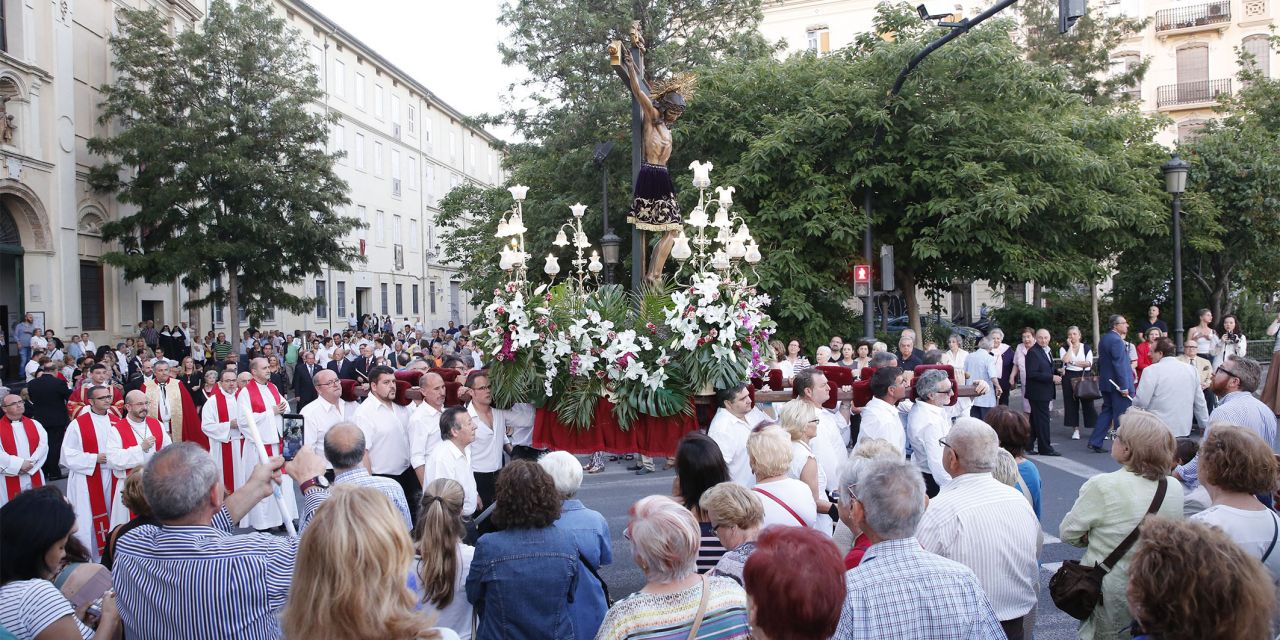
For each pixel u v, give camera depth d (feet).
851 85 52.44
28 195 65.26
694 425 20.07
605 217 55.01
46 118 67.87
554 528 12.21
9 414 26.45
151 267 70.69
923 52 38.93
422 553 12.72
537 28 67.92
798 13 126.31
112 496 26.03
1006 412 15.51
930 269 58.80
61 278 68.74
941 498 11.67
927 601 8.89
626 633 9.04
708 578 9.51
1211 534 7.81
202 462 9.66
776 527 8.17
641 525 9.39
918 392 19.33
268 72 74.64
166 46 72.84
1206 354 46.03
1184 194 63.67
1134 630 9.61
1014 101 53.01
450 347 62.13
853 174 51.34
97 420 25.84
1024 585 11.34
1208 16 113.60
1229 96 84.38
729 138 54.13
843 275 57.11
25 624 9.73
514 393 19.97
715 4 69.10
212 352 73.20
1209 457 11.18
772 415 23.52
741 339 19.53
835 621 7.56
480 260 74.79
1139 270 74.23
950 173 49.65
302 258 76.43
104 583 12.21
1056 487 31.04
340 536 7.09
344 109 122.11
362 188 127.44
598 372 19.53
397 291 140.36
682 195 52.26
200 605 9.04
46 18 67.82
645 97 21.74
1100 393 39.42
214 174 70.90
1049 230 52.95
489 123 70.69
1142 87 117.08
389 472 22.03
